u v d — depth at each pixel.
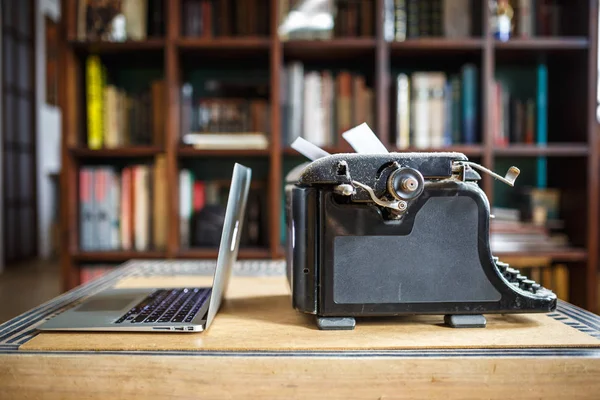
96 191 2.14
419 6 2.12
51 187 5.06
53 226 5.02
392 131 2.12
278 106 2.10
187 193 2.18
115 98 2.16
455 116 2.11
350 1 2.14
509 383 0.65
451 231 0.76
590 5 2.07
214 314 0.82
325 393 0.65
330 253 0.75
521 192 2.34
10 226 4.34
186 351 0.67
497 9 2.13
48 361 0.65
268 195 2.30
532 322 0.80
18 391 0.66
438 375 0.65
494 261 0.82
